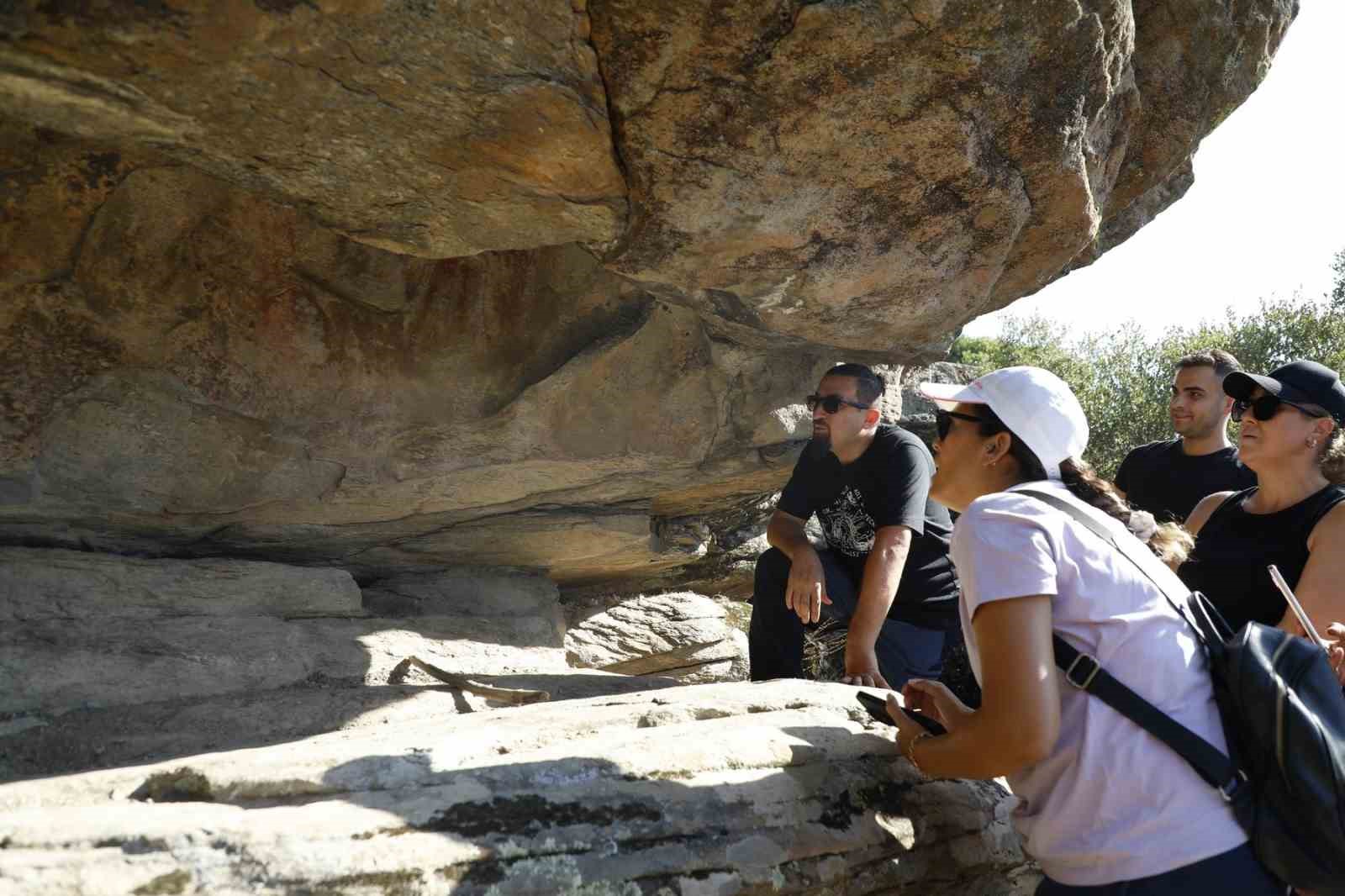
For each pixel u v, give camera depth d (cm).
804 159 314
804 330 404
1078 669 188
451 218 311
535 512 509
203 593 409
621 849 200
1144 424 1878
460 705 385
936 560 407
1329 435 274
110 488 381
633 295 447
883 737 269
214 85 245
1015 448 215
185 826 174
